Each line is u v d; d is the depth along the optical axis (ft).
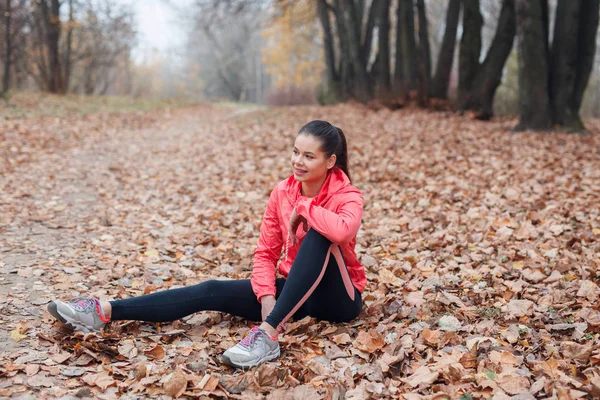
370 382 7.77
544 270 12.10
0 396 7.18
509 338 8.79
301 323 9.57
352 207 8.86
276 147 33.22
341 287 9.11
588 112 88.33
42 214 18.26
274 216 9.56
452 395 7.14
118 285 11.83
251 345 8.29
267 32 135.03
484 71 46.03
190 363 8.25
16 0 73.56
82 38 104.47
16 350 8.50
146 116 59.16
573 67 36.37
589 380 7.27
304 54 143.23
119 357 8.45
